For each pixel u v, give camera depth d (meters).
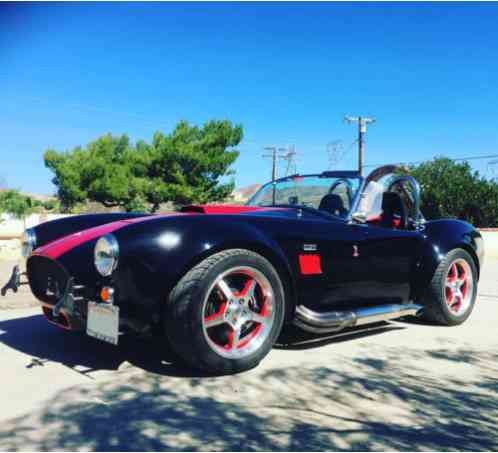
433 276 4.30
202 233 2.76
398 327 4.37
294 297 3.18
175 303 2.65
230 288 2.97
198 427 2.12
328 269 3.36
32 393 2.51
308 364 3.10
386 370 3.02
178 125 29.70
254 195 4.74
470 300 4.61
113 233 2.68
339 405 2.42
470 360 3.31
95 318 2.68
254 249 2.96
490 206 26.36
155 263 2.63
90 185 30.34
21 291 5.81
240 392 2.56
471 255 4.67
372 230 3.75
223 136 28.97
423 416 2.31
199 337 2.67
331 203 4.06
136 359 3.12
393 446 1.99
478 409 2.42
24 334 3.78
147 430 2.09
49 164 31.89
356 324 3.52
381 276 3.76
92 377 2.77
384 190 4.58
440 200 27.17
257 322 2.96
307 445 1.97
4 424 2.14
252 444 1.97
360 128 32.19
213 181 29.34
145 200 30.11
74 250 2.90
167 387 2.62
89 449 1.91
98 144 32.09
